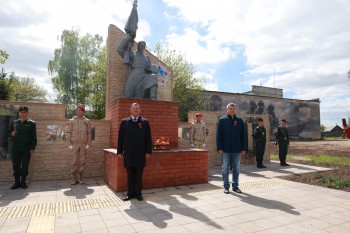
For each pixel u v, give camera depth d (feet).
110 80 30.73
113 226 11.64
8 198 17.03
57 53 99.40
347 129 15.06
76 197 17.22
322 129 211.20
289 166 33.78
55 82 98.99
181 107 81.25
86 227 11.50
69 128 22.22
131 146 16.43
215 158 35.24
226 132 18.79
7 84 73.15
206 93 102.12
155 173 19.81
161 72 36.29
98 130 26.61
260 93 132.05
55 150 24.58
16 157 20.16
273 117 121.08
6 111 23.67
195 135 29.19
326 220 12.62
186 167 21.11
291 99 127.85
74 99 99.19
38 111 24.99
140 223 12.03
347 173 27.35
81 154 22.38
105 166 23.17
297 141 115.34
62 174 24.63
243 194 17.90
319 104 137.18
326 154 52.47
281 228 11.51
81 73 99.50
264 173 27.73
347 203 15.75
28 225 11.76
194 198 16.71
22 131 20.35
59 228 11.38
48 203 15.66
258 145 32.53
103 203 15.60
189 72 80.89
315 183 22.21
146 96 26.78
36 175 23.73
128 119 17.06
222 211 13.93
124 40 27.61
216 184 21.40
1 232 10.89
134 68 27.50
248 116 38.47
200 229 11.30
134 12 27.94
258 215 13.29
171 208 14.44
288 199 16.61
